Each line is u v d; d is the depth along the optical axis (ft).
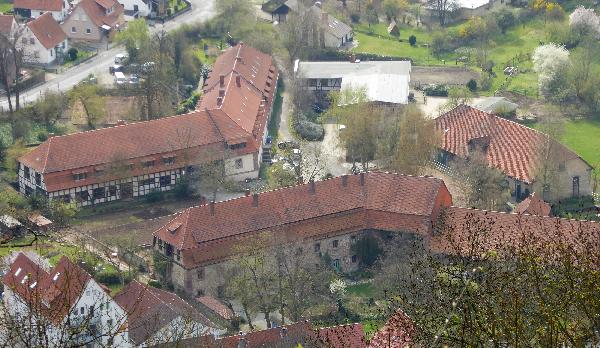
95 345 467.11
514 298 277.03
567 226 579.89
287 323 623.36
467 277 288.30
